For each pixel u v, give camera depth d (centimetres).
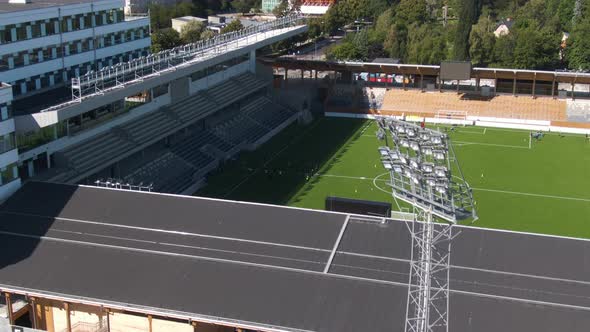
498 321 4697
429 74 14262
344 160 11012
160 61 9712
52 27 8938
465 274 5166
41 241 5838
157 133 9469
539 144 12188
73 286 5284
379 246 5597
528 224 8406
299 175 10156
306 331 4725
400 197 4284
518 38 16825
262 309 4956
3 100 6438
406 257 5434
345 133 12756
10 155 6569
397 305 4906
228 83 12406
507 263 5297
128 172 8856
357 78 15500
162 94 10225
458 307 4822
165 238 5812
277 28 14238
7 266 5547
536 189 9775
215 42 12019
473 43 16938
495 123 13400
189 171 9669
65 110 7088
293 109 13825
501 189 9756
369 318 4806
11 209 6344
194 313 4944
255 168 10388
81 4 9581
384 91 14425
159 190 8781
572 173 10556
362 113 14012
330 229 5859
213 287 5188
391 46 18025
